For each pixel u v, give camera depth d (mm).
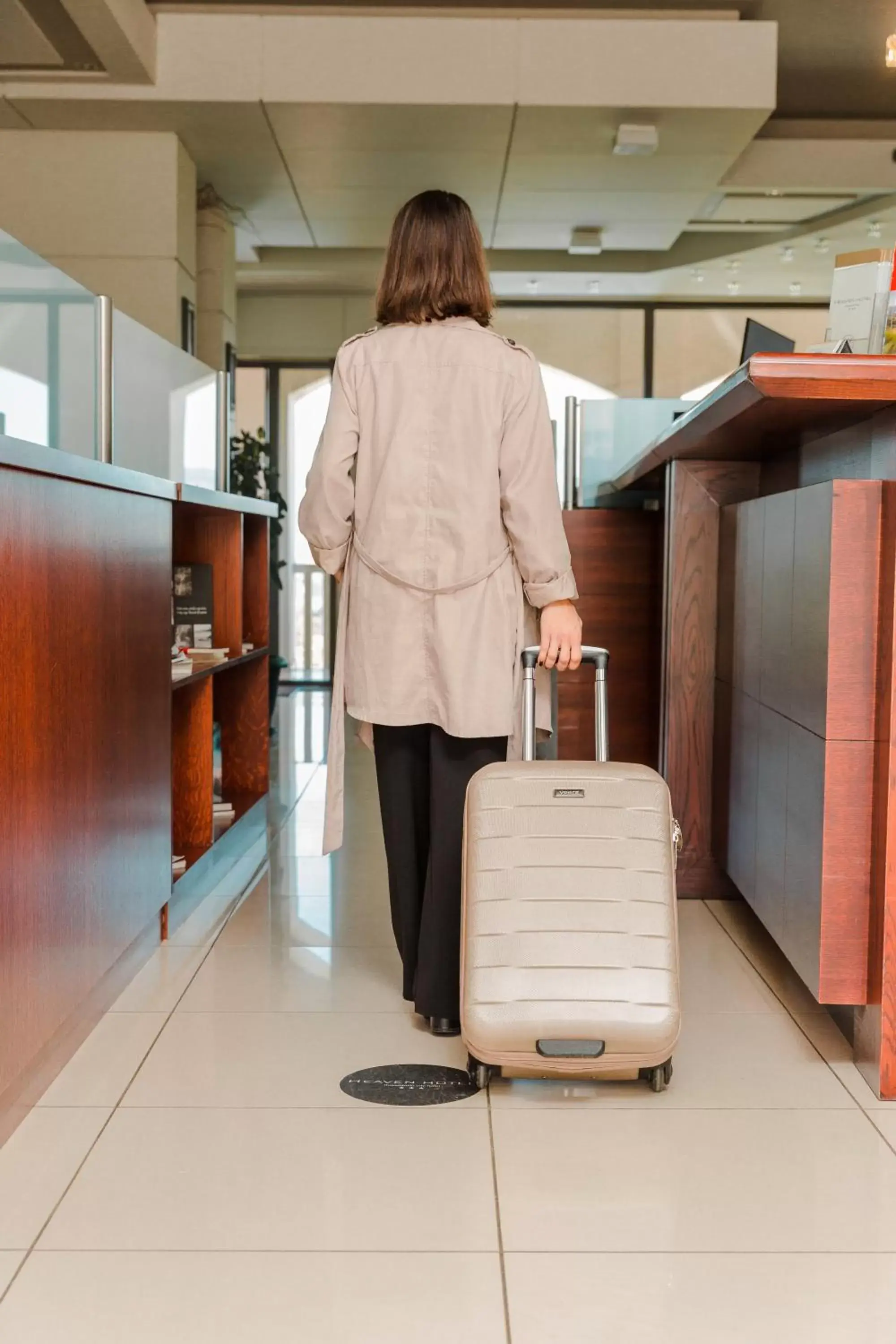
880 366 1827
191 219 6762
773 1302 1312
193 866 2992
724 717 2939
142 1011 2240
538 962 1794
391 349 2037
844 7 6141
